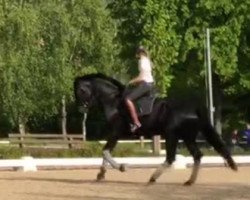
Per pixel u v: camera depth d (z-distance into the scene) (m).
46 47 38.38
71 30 42.47
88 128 61.75
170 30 37.88
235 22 43.19
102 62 51.56
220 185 16.47
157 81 33.38
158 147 31.73
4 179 18.28
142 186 16.31
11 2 35.00
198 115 16.62
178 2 42.28
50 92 38.59
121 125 16.94
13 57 34.41
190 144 16.75
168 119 16.48
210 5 42.72
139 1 40.91
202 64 43.12
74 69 50.69
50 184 16.80
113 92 17.09
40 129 59.91
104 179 18.03
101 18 49.97
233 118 48.75
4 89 34.56
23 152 29.03
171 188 15.84
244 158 24.33
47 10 38.59
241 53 45.12
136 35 42.59
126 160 23.12
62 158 25.69
